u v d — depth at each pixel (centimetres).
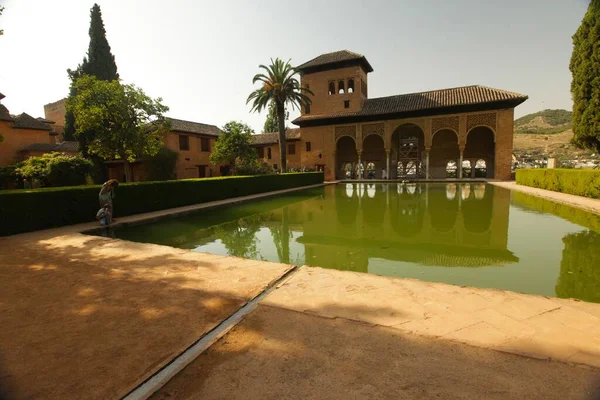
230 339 220
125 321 252
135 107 1597
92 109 1461
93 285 339
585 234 651
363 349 203
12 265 427
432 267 458
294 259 522
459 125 2561
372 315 252
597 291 357
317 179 2572
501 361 187
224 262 422
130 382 177
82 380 179
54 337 229
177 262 425
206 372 184
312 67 3086
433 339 213
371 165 3356
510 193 1523
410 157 3055
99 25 2395
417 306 268
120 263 427
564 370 177
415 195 1546
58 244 566
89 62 2370
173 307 277
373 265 474
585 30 1394
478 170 3016
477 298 284
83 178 1717
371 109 2881
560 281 390
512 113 2406
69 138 2673
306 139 3141
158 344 216
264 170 2458
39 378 182
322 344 211
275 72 2288
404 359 191
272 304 277
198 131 2506
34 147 2175
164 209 1062
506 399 155
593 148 1450
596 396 155
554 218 838
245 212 1089
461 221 833
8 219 670
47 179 1599
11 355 207
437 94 2756
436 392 161
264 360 195
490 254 520
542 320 240
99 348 213
